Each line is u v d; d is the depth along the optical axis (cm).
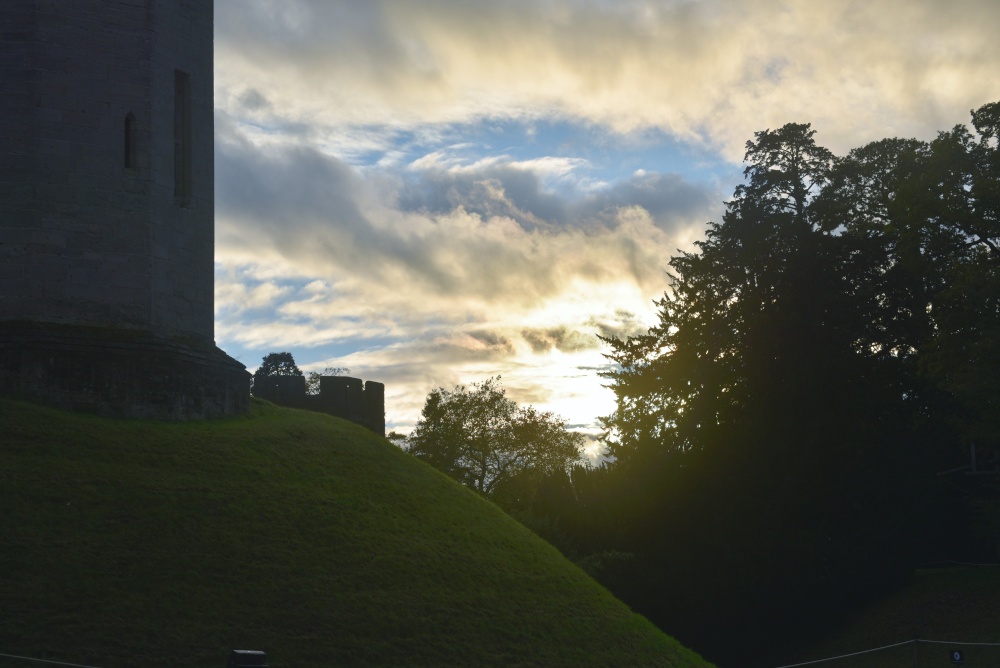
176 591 2503
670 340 6028
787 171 6662
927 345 5241
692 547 5372
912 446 5447
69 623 2305
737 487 5341
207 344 3738
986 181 5138
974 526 5309
